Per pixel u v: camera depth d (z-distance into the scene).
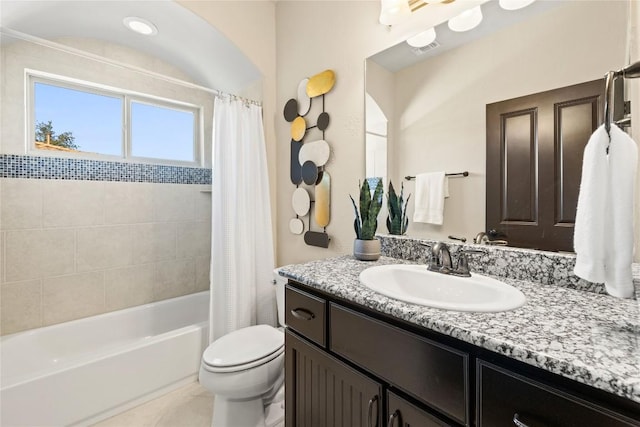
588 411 0.50
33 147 1.88
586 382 0.49
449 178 1.25
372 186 1.54
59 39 1.92
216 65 2.27
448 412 0.67
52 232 1.89
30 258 1.82
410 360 0.75
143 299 2.28
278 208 2.20
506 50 1.08
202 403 1.67
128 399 1.61
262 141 2.05
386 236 1.46
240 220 1.94
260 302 2.05
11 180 1.75
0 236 1.72
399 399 0.77
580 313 0.72
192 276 2.53
